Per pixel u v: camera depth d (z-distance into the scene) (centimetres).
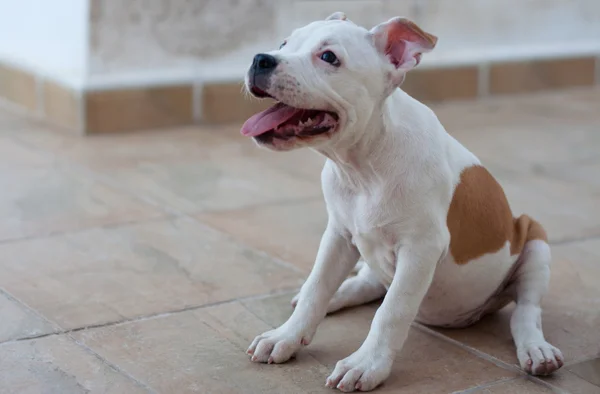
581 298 190
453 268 172
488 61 316
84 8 266
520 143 272
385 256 170
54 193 227
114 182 235
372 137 165
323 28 162
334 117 162
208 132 275
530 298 177
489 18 321
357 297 185
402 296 167
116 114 270
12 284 189
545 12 330
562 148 269
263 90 159
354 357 167
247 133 162
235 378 167
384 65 163
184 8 276
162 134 271
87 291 188
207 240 208
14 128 271
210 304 186
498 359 174
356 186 168
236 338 177
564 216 223
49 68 279
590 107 311
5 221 212
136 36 273
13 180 233
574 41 337
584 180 245
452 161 170
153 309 183
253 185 237
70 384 165
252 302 187
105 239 207
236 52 285
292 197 231
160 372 168
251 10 283
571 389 168
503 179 244
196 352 173
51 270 194
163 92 275
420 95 307
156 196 229
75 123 269
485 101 315
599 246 210
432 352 175
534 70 325
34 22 285
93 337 176
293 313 176
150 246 204
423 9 309
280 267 199
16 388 164
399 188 165
